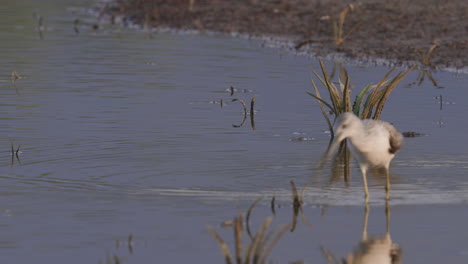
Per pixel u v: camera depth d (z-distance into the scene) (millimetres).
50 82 32344
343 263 15766
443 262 15789
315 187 20359
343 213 18500
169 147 23641
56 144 23734
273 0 50406
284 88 31766
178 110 28156
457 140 24531
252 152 23312
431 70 34844
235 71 34906
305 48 40062
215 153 23141
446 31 40875
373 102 26188
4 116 26906
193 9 50500
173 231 17312
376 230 17438
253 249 15281
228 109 28469
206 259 15922
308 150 23734
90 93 30484
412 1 46406
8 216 18062
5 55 38219
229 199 19344
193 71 34906
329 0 48906
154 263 15719
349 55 38094
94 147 23469
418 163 22172
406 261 15891
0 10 54188
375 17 43750
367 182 20734
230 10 49469
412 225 17688
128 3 54375
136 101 29312
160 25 48094
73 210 18453
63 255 16031
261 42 42250
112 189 19922
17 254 16078
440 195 19578
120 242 16719
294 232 17375
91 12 53938
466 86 31984
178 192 19766
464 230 17328
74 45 41406
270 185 20500
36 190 19797
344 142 24562
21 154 22750
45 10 54875
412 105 29062
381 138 18891
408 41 39531
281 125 26578
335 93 26391
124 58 37844
